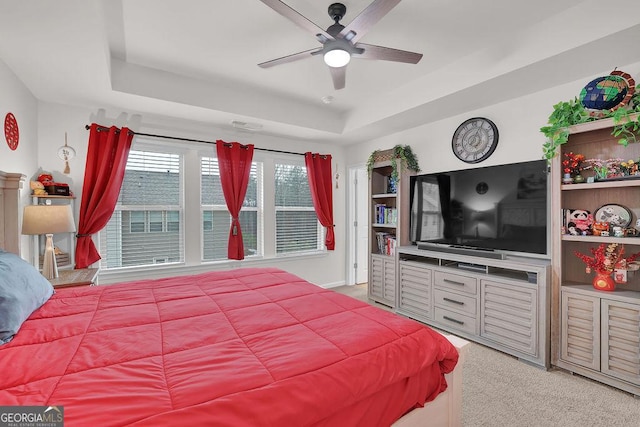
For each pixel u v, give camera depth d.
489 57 2.59
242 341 1.27
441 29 2.37
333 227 4.96
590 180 2.31
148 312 1.57
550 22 2.21
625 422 1.82
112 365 1.06
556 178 2.46
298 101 3.87
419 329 1.43
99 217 3.19
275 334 1.33
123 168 3.36
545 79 2.59
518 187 2.85
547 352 2.44
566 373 2.39
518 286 2.60
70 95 2.92
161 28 2.32
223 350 1.18
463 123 3.44
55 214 2.47
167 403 0.85
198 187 3.92
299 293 1.93
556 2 2.06
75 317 1.49
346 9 2.10
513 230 2.88
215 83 3.31
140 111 3.36
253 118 3.60
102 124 3.33
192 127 3.84
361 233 5.37
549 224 2.64
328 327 1.40
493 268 3.03
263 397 0.90
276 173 4.61
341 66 2.14
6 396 0.86
